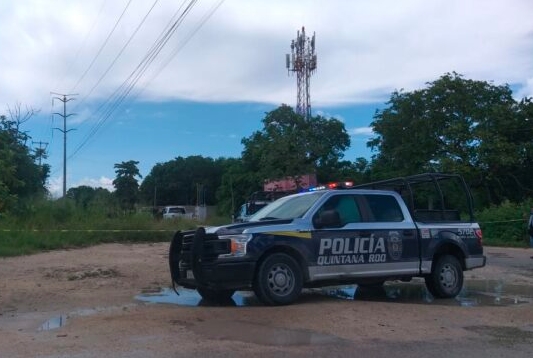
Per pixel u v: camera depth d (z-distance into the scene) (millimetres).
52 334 6523
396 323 7328
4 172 22703
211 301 9031
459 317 7812
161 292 9977
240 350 5930
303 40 53875
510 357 5945
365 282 9312
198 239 8211
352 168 53938
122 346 5992
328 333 6734
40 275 11664
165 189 114125
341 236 8922
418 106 39406
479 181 37625
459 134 36906
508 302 9516
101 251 17391
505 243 25797
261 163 50625
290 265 8453
